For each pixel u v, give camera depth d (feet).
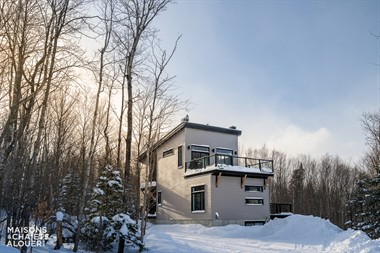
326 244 51.60
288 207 104.42
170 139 104.47
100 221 39.40
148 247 45.32
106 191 43.04
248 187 91.20
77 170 61.26
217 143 101.76
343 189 199.11
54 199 48.67
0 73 36.73
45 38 35.86
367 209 72.90
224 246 52.54
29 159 40.19
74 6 45.09
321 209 196.24
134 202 52.60
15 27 33.83
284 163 223.51
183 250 45.44
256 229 74.02
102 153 64.95
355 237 48.19
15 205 35.78
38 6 35.55
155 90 50.62
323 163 222.28
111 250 42.98
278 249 49.42
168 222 99.81
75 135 85.76
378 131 118.93
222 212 85.25
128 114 45.09
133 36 46.70
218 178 86.07
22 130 34.50
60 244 41.11
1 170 32.19
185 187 94.84
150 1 47.06
